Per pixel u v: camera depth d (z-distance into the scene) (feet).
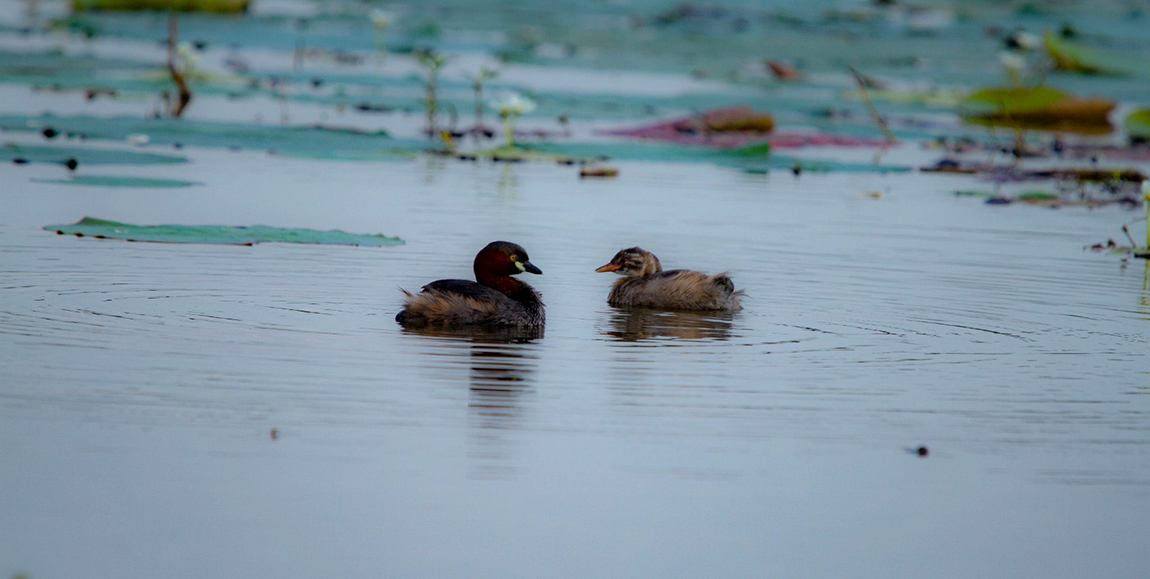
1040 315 49.47
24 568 26.61
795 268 57.36
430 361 40.09
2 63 126.31
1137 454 34.37
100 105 105.50
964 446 34.63
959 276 56.85
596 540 28.91
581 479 31.73
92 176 71.46
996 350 43.98
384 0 209.36
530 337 44.09
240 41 155.53
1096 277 57.62
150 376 37.29
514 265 47.75
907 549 29.07
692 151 95.61
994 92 126.93
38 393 35.40
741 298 50.57
